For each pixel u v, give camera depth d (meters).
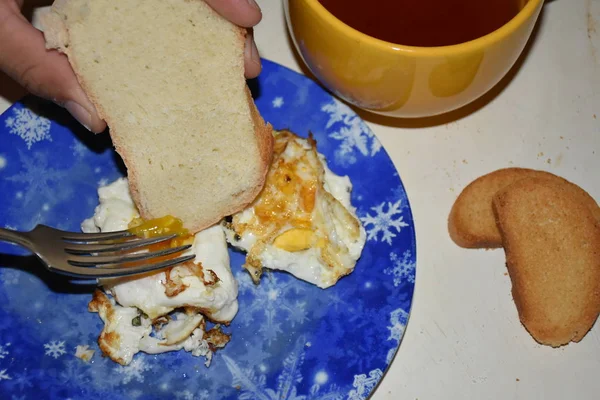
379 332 0.40
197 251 0.40
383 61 0.37
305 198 0.41
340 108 0.44
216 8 0.35
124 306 0.40
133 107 0.38
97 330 0.40
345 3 0.40
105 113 0.38
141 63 0.37
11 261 0.41
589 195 0.44
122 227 0.41
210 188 0.39
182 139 0.38
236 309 0.41
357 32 0.36
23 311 0.40
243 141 0.38
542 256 0.41
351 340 0.40
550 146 0.46
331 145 0.44
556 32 0.48
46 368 0.39
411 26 0.40
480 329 0.41
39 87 0.39
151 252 0.39
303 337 0.40
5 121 0.42
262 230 0.41
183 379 0.39
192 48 0.36
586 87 0.47
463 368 0.40
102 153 0.43
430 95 0.39
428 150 0.46
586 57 0.48
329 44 0.38
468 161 0.45
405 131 0.46
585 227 0.42
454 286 0.42
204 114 0.38
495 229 0.42
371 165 0.43
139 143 0.38
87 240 0.39
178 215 0.40
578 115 0.47
